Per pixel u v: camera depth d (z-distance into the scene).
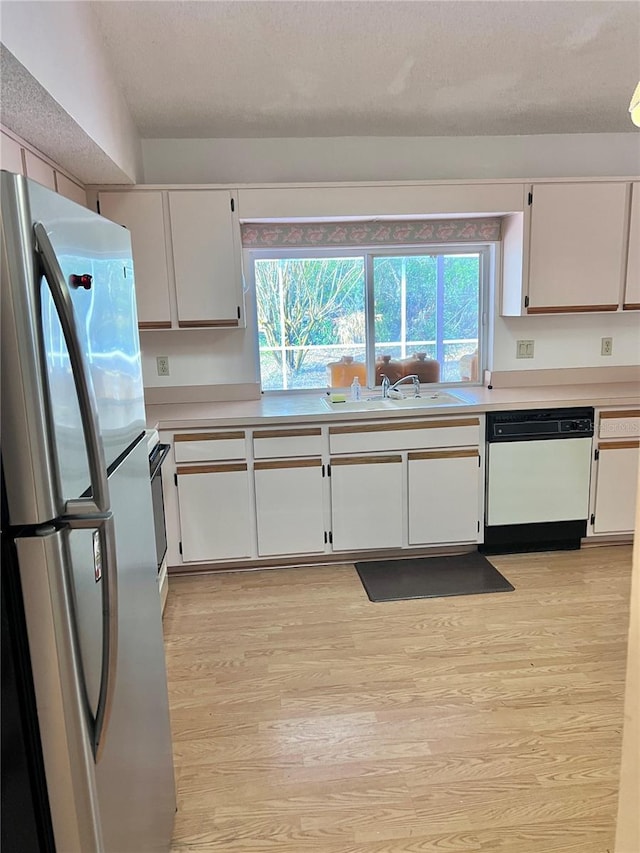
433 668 2.40
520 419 3.29
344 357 3.83
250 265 3.58
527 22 2.53
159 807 1.52
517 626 2.70
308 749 1.98
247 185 3.18
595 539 3.55
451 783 1.83
